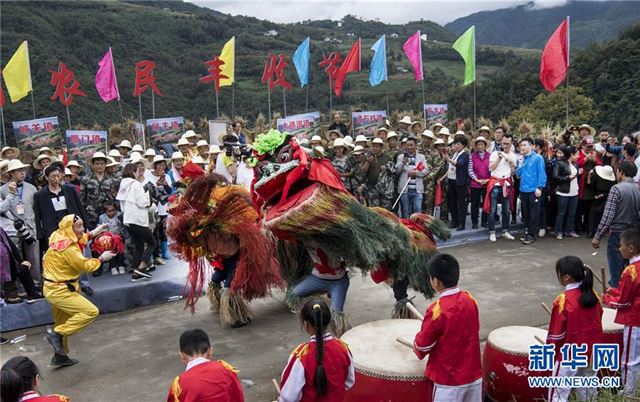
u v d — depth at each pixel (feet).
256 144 19.92
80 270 20.79
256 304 26.89
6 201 26.53
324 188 18.76
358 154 35.14
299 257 21.58
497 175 34.53
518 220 38.58
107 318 26.05
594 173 34.73
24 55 43.80
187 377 12.12
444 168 36.11
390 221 19.67
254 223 22.88
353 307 25.86
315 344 12.73
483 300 25.79
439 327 13.75
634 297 16.20
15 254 24.57
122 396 18.99
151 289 27.48
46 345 23.45
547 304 25.09
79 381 20.13
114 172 31.63
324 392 12.70
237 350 21.98
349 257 18.83
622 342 16.99
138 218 27.37
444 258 13.99
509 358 16.16
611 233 24.45
